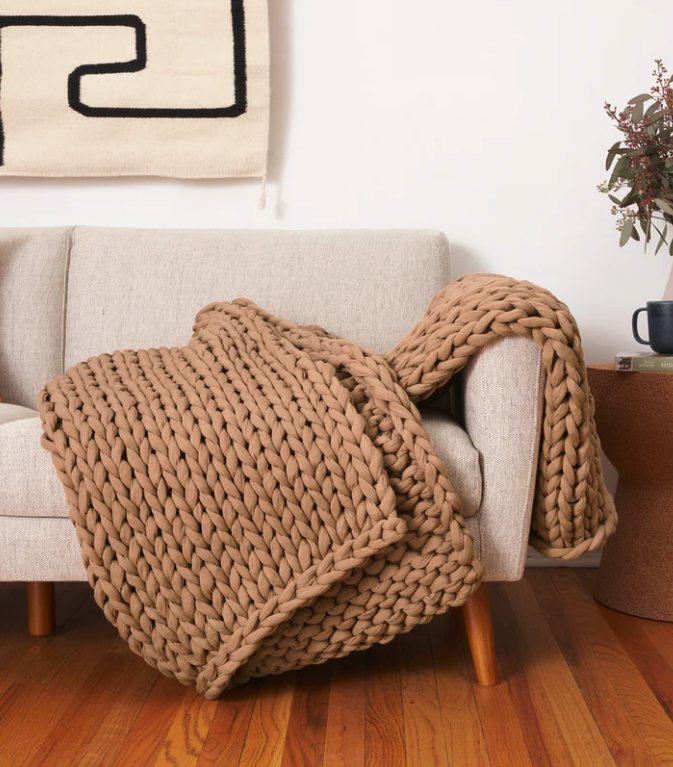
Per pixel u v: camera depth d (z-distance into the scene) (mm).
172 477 1024
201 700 1093
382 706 1072
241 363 1154
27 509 1096
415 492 1038
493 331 1057
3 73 1738
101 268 1618
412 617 1053
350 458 1022
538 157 1737
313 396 1069
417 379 1112
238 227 1789
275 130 1773
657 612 1393
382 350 1559
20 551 1104
